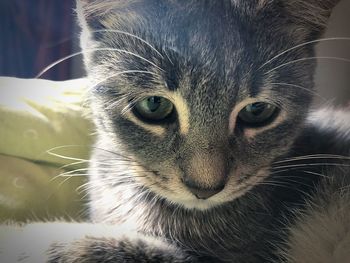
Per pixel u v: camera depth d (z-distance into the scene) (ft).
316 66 0.44
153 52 0.38
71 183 0.47
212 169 0.38
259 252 0.44
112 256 0.41
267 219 0.44
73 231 0.42
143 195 0.44
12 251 0.41
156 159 0.40
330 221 0.44
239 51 0.39
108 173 0.45
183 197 0.40
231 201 0.43
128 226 0.44
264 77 0.39
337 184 0.46
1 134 0.46
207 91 0.38
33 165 0.46
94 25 0.41
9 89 0.45
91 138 0.48
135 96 0.40
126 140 0.41
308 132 0.47
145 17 0.39
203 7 0.39
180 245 0.43
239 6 0.40
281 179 0.44
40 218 0.45
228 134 0.39
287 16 0.40
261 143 0.41
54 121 0.47
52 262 0.40
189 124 0.39
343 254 0.43
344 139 0.48
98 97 0.42
